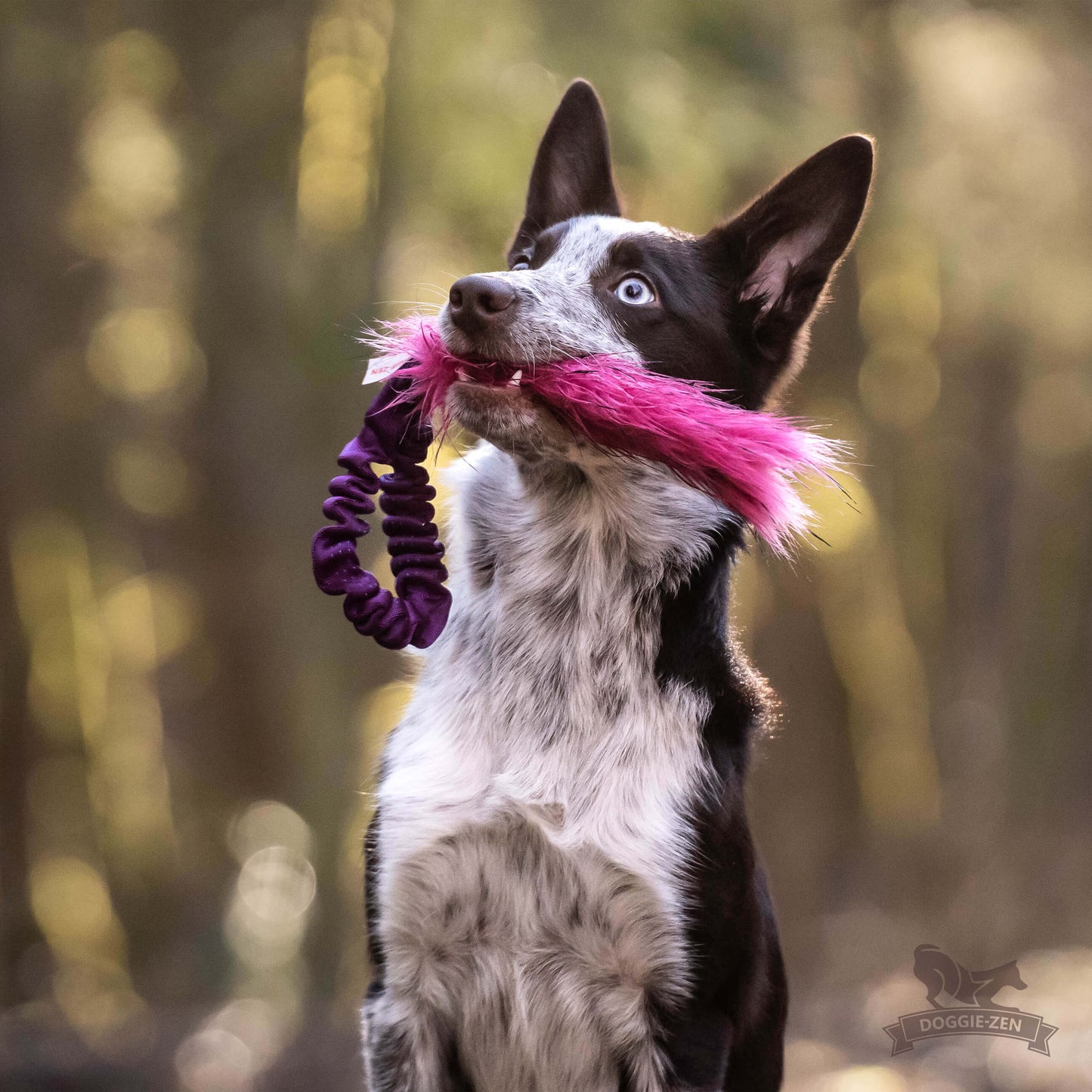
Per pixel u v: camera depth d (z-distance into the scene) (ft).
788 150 47.65
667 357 17.35
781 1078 18.22
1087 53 58.95
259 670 51.60
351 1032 45.70
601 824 16.05
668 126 44.11
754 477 15.46
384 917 16.51
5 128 49.85
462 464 17.80
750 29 49.75
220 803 55.11
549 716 16.60
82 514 56.59
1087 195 58.18
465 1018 16.60
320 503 49.60
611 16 44.96
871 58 55.01
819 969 54.65
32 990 57.67
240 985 55.36
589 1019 16.35
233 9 47.83
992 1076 38.24
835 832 60.95
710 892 16.11
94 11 48.78
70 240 52.08
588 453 16.03
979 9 58.13
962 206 55.52
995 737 65.98
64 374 53.21
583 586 16.79
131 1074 44.75
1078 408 71.56
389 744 17.47
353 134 49.44
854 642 64.69
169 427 59.00
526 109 43.88
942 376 67.46
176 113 48.60
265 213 46.50
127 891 62.54
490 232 45.32
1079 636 76.74
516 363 15.70
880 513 60.70
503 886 16.26
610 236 17.65
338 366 45.19
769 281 18.35
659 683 16.61
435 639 15.65
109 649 70.49
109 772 69.92
